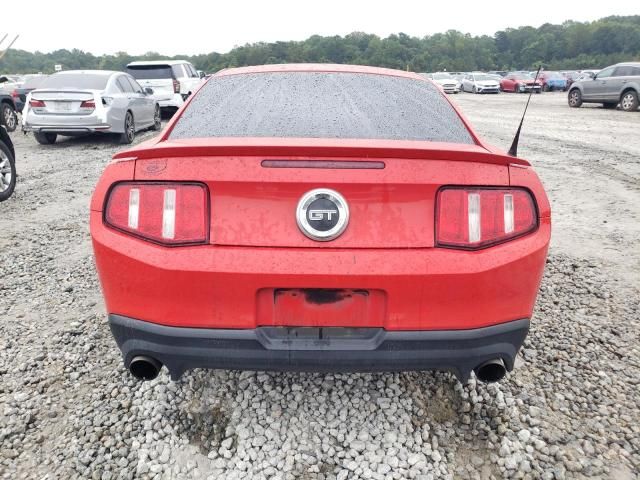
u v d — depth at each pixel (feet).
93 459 7.52
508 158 6.79
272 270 6.44
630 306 12.25
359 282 6.47
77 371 9.59
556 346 10.46
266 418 8.22
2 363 9.82
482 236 6.71
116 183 6.81
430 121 8.68
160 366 7.16
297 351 6.68
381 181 6.50
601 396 8.91
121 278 6.76
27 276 14.05
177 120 8.71
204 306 6.59
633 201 22.27
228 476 7.18
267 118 8.46
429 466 7.36
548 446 7.75
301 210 6.47
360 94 9.27
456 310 6.65
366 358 6.71
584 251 16.07
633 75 64.39
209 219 6.60
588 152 34.53
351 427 8.05
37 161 32.55
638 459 7.54
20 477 7.18
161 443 7.79
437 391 8.91
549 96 106.93
